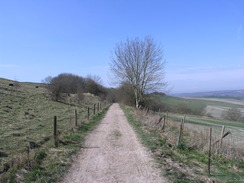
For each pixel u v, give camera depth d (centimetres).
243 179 712
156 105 3950
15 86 3844
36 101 2916
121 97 4916
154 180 618
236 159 959
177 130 1581
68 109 2780
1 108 1978
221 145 1052
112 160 803
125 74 3212
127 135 1317
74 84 7369
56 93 3369
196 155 966
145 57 3061
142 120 1925
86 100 4778
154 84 3144
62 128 1445
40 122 1623
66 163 741
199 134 1344
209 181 653
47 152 846
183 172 705
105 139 1191
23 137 1087
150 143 1088
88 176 640
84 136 1255
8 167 657
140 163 771
